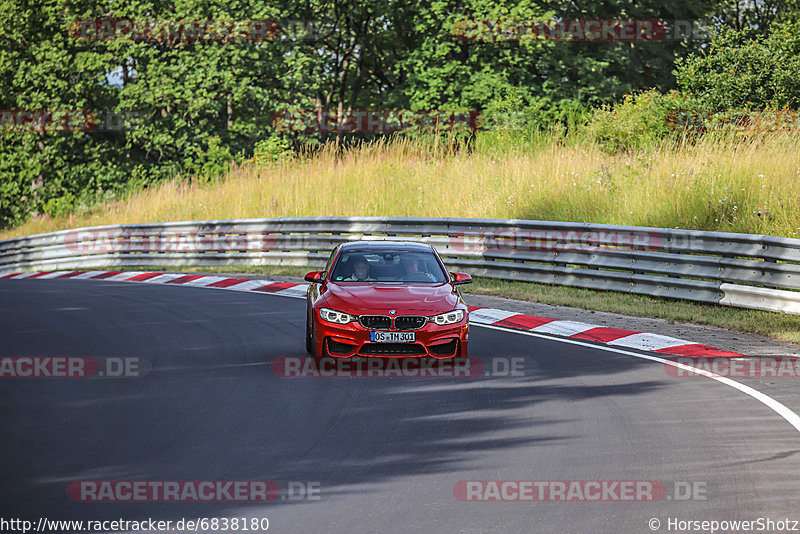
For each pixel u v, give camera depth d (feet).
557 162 221.66
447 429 73.72
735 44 254.68
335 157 294.05
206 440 70.69
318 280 110.01
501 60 355.56
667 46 390.42
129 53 396.98
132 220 303.27
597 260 162.40
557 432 72.74
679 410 80.12
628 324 129.80
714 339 117.39
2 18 403.95
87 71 401.70
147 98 392.47
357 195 255.29
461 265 188.65
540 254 172.86
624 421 76.28
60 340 121.39
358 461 64.85
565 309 145.79
